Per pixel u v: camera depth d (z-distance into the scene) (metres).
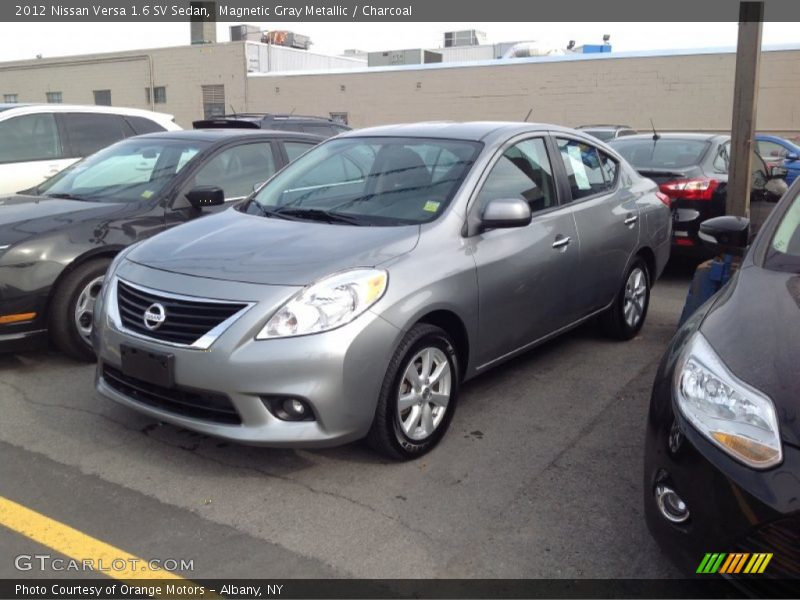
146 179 5.72
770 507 2.21
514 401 4.55
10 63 33.38
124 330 3.64
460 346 4.04
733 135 5.49
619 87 22.03
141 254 3.94
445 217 3.97
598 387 4.79
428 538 3.11
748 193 5.54
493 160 4.35
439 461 3.77
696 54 20.81
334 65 32.16
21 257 4.75
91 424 4.19
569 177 5.00
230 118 11.04
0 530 3.16
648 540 3.09
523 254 4.30
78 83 31.56
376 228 3.92
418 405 3.72
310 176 4.70
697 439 2.46
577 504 3.37
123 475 3.62
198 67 28.95
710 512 2.35
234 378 3.26
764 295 2.93
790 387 2.37
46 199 5.58
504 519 3.25
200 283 3.49
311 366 3.24
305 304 3.31
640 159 8.15
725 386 2.48
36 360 5.25
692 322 3.09
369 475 3.62
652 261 5.89
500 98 23.92
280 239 3.84
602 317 5.60
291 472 3.65
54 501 3.39
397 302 3.49
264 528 3.18
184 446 3.93
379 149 4.65
